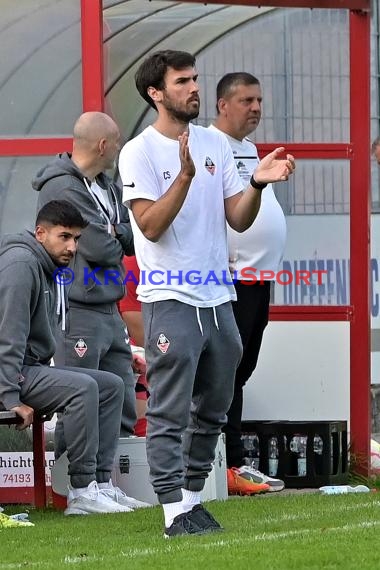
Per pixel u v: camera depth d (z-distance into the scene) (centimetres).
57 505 2705
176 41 3303
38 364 2594
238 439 2947
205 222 2089
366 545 1917
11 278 2517
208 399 2116
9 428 2938
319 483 3003
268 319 3127
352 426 3259
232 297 2139
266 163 2066
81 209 2688
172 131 2114
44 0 3084
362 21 3259
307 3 3234
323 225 3319
